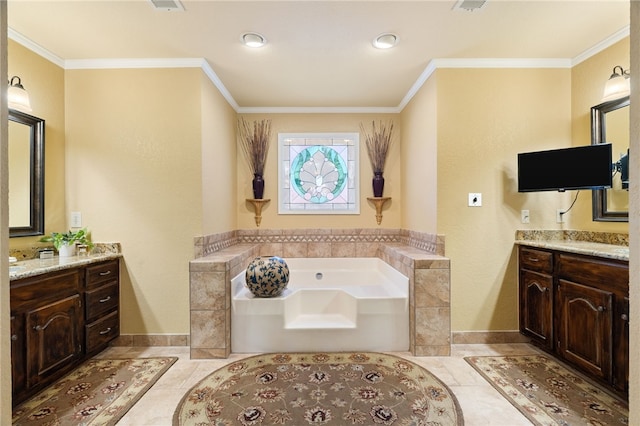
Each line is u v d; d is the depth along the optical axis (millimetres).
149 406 1869
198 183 2703
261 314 2604
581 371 2180
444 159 2734
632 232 766
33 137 2447
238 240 3854
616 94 2291
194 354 2498
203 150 2734
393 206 3869
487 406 1852
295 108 3854
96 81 2701
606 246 2254
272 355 2551
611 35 2387
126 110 2701
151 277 2705
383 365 2369
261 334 2609
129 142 2701
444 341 2533
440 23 2213
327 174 3912
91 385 2096
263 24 2211
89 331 2340
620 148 2393
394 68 2863
